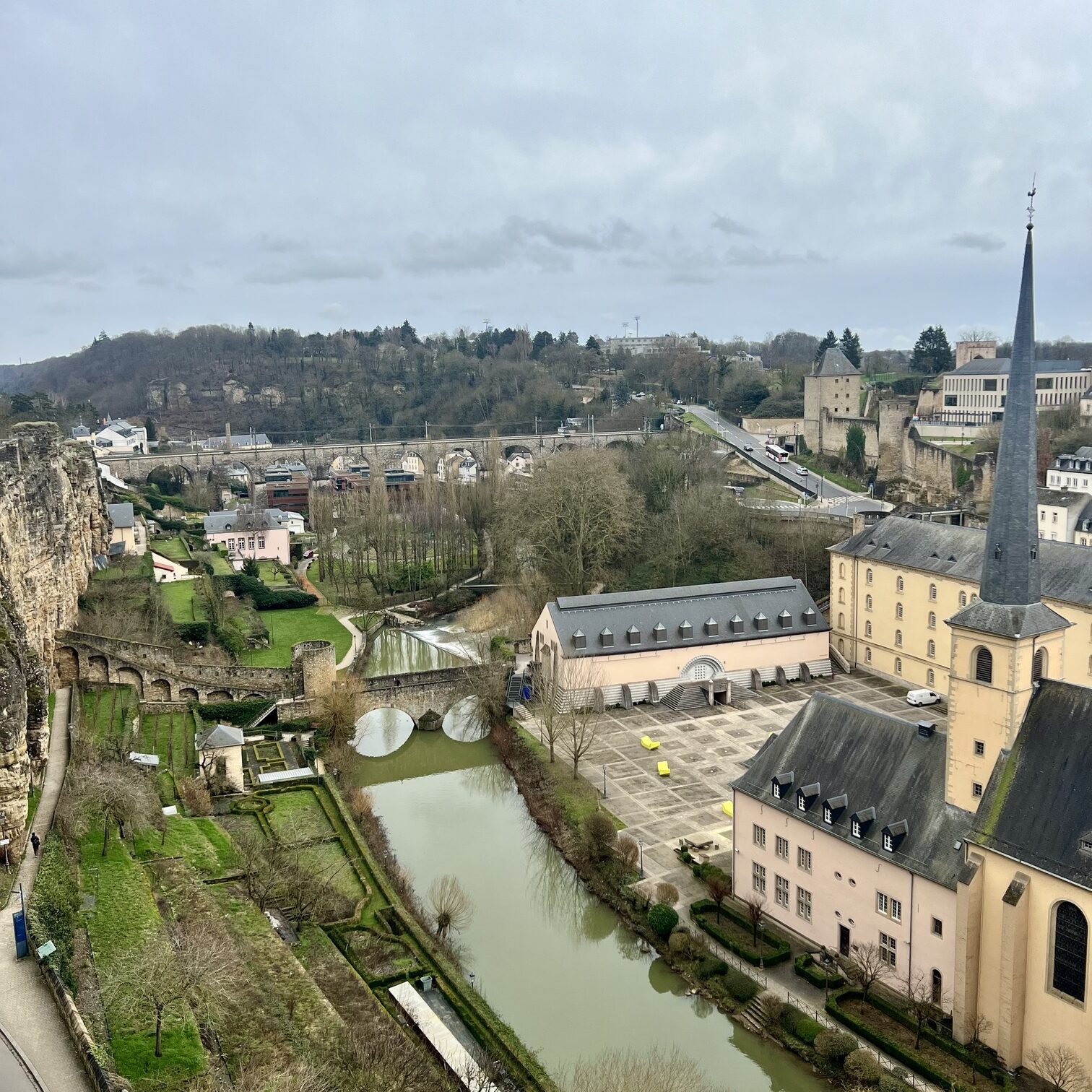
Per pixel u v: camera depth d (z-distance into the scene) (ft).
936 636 402.72
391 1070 175.52
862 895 222.69
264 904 233.76
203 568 588.09
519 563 585.63
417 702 398.62
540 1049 212.23
